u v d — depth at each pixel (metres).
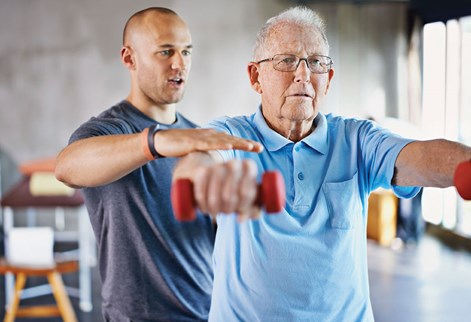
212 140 0.95
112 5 7.73
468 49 6.96
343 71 7.91
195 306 1.80
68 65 7.73
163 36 1.83
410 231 6.82
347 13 7.86
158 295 1.75
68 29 7.70
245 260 1.30
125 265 1.74
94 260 6.08
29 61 7.67
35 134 7.72
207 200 0.70
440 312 4.45
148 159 1.12
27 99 7.69
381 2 7.74
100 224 1.79
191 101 7.96
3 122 7.68
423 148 1.17
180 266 1.76
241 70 8.02
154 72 1.85
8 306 4.36
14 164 7.70
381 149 1.29
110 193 1.74
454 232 6.91
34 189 4.76
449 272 5.55
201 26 7.92
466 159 1.07
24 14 7.62
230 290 1.33
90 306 4.55
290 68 1.33
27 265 3.32
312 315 1.29
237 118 1.46
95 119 1.76
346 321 1.33
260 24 8.01
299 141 1.37
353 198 1.34
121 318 1.77
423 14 7.45
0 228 7.50
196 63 7.96
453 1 6.98
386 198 6.70
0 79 7.65
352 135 1.39
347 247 1.32
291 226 1.29
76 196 4.73
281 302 1.28
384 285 5.14
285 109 1.34
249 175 0.70
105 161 1.18
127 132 1.77
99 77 7.77
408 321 4.26
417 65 7.55
